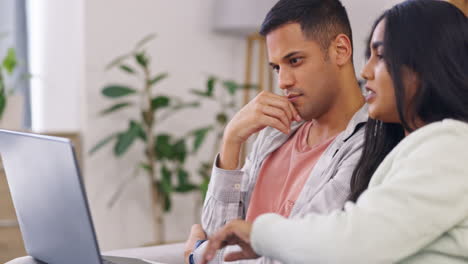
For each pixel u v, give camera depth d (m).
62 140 0.96
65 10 3.28
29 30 3.49
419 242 0.81
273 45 1.27
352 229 0.80
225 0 3.31
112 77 3.26
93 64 3.19
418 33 0.92
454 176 0.82
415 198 0.81
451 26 0.93
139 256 1.56
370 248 0.79
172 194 3.55
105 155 3.27
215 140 3.63
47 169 1.04
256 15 3.17
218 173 1.38
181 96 3.48
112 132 3.28
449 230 0.85
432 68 0.91
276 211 1.33
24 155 1.11
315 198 1.18
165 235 3.53
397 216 0.80
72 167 0.96
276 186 1.37
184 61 3.47
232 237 0.93
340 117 1.30
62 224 1.08
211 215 1.40
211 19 3.55
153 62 3.37
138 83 3.34
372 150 1.11
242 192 1.43
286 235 0.84
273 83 3.53
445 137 0.85
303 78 1.25
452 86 0.91
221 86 3.62
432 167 0.82
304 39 1.24
